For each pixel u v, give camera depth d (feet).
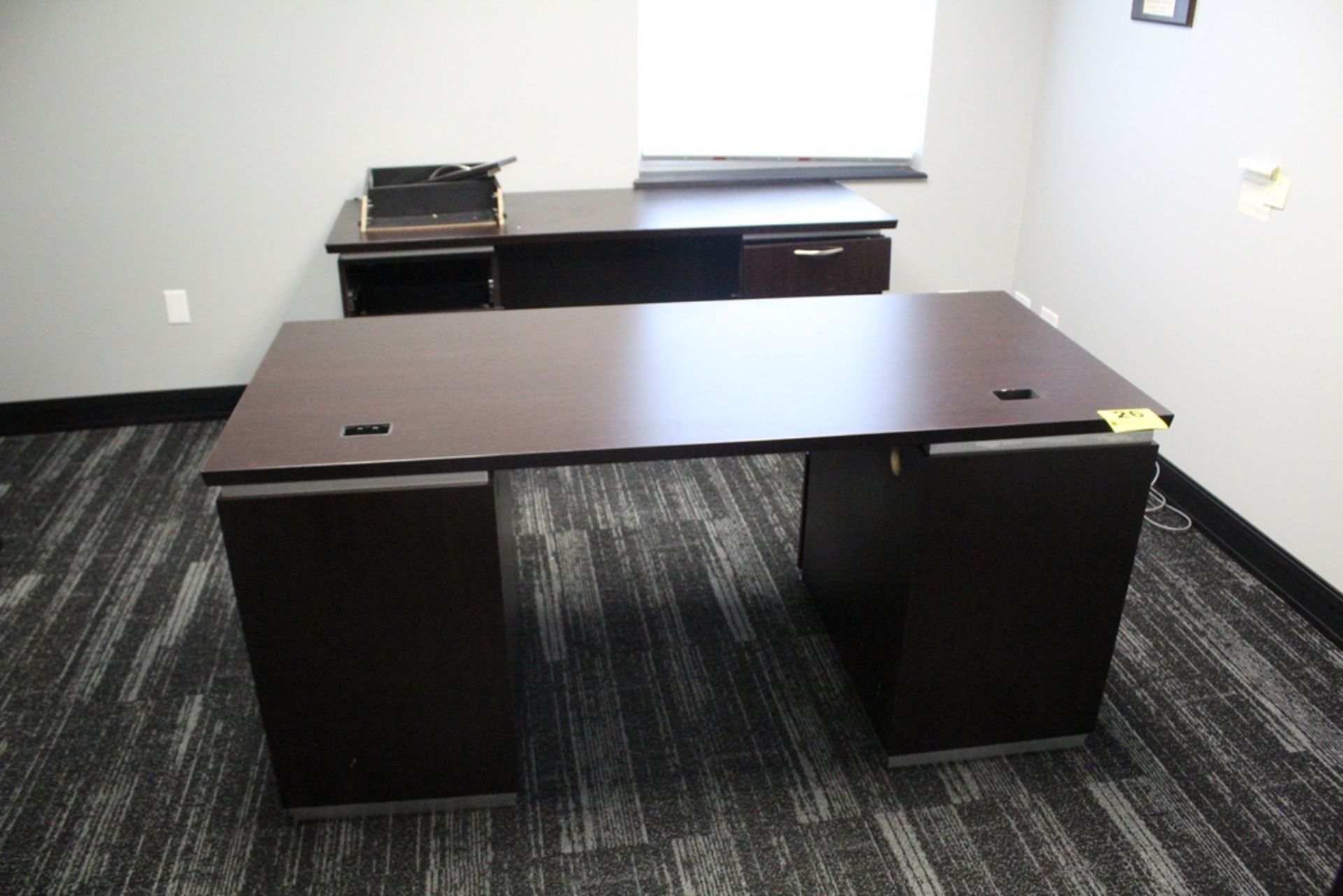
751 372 5.88
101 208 9.87
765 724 6.60
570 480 9.56
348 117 9.94
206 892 5.45
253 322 10.61
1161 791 6.06
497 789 5.91
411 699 5.55
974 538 5.54
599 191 10.60
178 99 9.59
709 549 8.52
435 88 9.97
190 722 6.63
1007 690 6.07
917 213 11.34
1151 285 9.15
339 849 5.70
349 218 9.60
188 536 8.72
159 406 10.75
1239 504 8.24
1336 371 7.13
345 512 5.00
